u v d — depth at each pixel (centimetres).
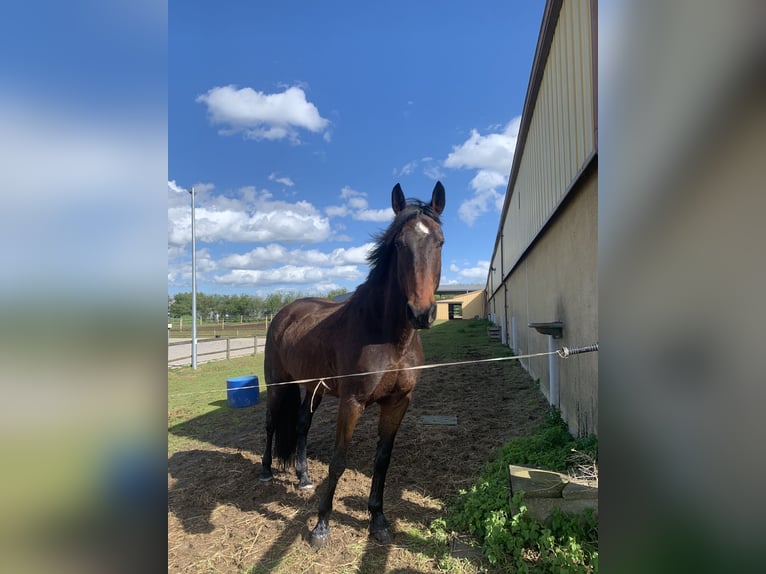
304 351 319
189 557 258
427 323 227
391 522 286
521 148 816
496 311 1855
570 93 415
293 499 330
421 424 501
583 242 373
